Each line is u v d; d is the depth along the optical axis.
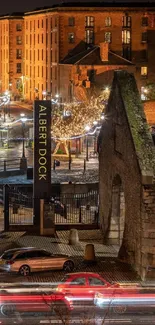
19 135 117.38
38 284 32.25
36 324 26.56
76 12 160.12
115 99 42.22
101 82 134.75
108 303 28.28
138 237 36.41
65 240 45.28
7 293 29.73
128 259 38.50
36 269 36.62
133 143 37.47
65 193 58.06
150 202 35.34
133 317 27.62
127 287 30.19
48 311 27.78
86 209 53.97
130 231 38.28
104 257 40.47
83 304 28.45
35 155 49.62
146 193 35.31
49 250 42.06
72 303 28.36
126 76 41.44
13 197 56.38
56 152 91.62
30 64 189.00
